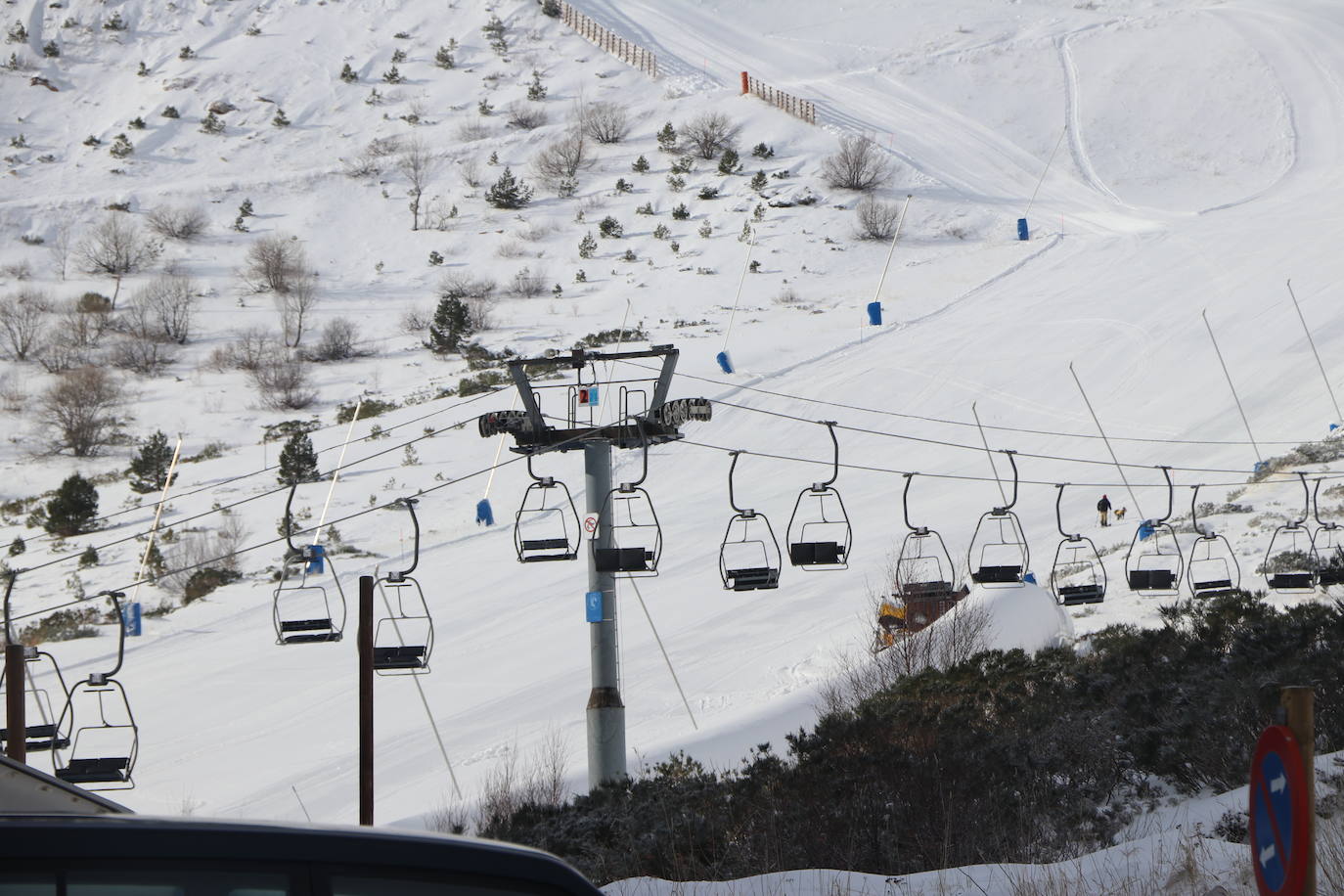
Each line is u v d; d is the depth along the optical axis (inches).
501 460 4704.7
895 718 1341.0
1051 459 3895.2
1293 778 364.2
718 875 988.6
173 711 2812.5
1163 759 1123.9
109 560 4325.8
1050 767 1141.7
